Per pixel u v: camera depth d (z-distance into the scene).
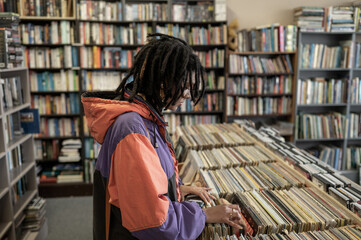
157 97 0.89
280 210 1.10
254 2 3.88
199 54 3.81
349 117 3.90
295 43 3.78
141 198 0.78
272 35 3.77
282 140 2.05
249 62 3.83
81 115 3.74
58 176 3.81
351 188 1.23
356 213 1.08
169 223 0.82
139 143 0.81
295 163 1.51
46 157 3.84
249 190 1.28
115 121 0.85
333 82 3.87
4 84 2.53
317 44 3.83
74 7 3.51
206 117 4.02
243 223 1.00
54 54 3.63
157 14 3.65
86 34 3.61
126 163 0.79
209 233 0.95
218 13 3.67
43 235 2.84
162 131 0.97
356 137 3.92
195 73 0.90
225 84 3.83
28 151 2.90
